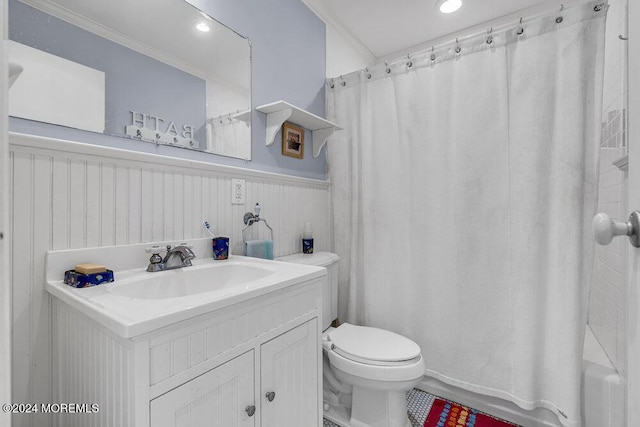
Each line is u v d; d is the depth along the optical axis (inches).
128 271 40.9
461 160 61.1
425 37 92.2
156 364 25.1
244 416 32.5
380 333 60.9
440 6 78.5
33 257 34.1
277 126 61.9
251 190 59.7
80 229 37.4
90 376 29.6
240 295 31.2
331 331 62.1
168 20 47.2
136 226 42.6
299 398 40.3
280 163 67.1
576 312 50.2
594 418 49.4
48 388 35.4
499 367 58.0
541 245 54.1
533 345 54.0
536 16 54.3
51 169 35.2
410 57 67.4
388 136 70.6
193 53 50.4
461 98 61.2
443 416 60.0
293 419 39.2
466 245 60.9
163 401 25.5
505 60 57.2
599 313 62.9
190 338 27.6
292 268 44.4
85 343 30.2
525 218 54.9
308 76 74.9
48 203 35.0
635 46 21.2
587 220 50.6
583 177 50.5
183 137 48.8
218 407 30.0
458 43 61.7
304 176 73.9
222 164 54.4
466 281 60.9
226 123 55.4
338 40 87.1
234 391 31.5
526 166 54.9
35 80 34.4
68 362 33.2
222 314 30.4
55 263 35.1
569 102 51.1
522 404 54.6
